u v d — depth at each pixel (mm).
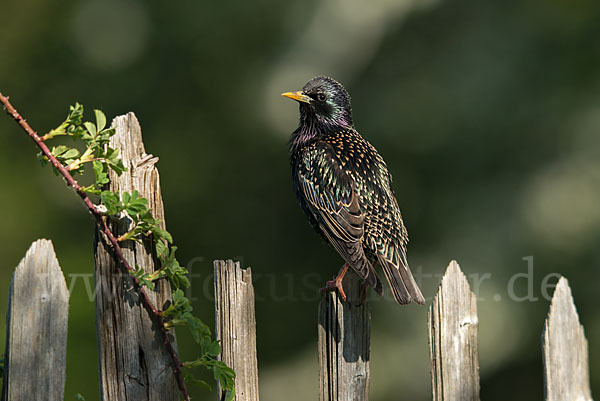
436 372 4848
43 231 15734
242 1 16266
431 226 14695
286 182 16016
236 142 16391
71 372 11906
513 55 14719
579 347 5039
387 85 15398
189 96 16469
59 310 4164
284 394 14945
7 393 4105
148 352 4426
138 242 4449
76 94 16703
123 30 16781
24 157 16375
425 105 14984
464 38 15070
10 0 17031
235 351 4562
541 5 14492
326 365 4895
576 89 14297
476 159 14695
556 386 5004
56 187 16016
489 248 14188
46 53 17016
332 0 16203
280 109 16188
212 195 16234
